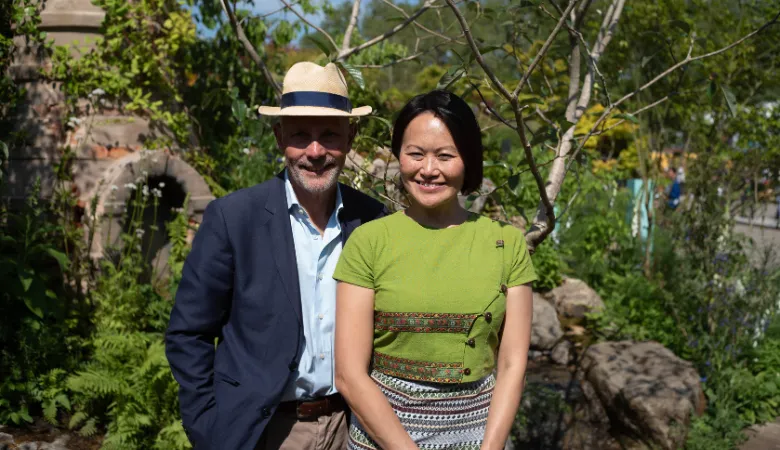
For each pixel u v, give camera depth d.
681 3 6.95
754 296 5.76
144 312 4.71
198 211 5.41
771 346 5.87
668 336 6.24
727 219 6.25
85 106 5.17
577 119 2.89
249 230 2.07
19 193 5.03
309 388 2.11
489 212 7.59
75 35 5.16
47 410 3.88
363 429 1.86
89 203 5.02
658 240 7.79
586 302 7.22
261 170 5.61
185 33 5.61
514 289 1.88
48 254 4.74
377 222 1.91
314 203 2.17
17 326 4.25
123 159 5.11
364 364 1.81
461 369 1.82
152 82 5.45
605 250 8.62
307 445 2.13
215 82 6.39
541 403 5.02
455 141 1.82
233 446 1.97
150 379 3.94
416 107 1.85
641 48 7.16
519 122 2.04
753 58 7.52
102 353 4.08
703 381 5.25
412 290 1.80
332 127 2.09
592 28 7.07
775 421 5.18
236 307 2.07
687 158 7.54
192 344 2.07
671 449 4.50
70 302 4.81
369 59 6.67
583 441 4.79
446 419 1.83
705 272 6.14
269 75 3.19
